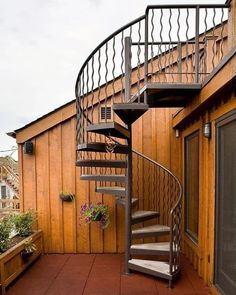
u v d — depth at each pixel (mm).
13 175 9789
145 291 3326
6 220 4129
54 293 3275
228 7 3023
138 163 4934
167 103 4059
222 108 2963
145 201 4898
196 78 3301
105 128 3289
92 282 3576
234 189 2699
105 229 4832
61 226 4812
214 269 3203
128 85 3727
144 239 4812
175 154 4934
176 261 3635
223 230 2988
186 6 3316
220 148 3111
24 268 3889
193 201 4254
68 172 4848
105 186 4828
